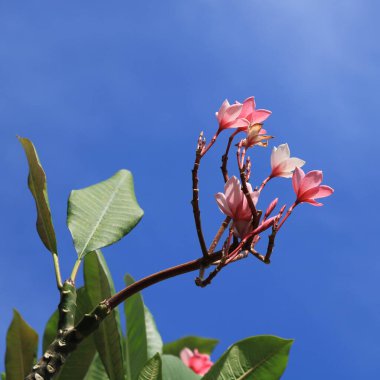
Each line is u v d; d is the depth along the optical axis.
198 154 1.81
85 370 2.05
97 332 1.92
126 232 2.03
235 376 1.97
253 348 1.97
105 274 1.98
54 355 1.80
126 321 2.08
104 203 2.08
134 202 2.10
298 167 1.88
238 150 1.86
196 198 1.80
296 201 1.87
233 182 1.83
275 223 1.81
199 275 1.81
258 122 1.92
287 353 1.97
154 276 1.82
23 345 1.95
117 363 1.92
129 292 1.83
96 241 2.00
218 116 1.91
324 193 1.87
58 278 1.88
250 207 1.81
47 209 1.90
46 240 1.90
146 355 2.08
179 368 2.05
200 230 1.81
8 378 1.95
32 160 1.93
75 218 2.03
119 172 2.16
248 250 1.82
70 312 1.84
